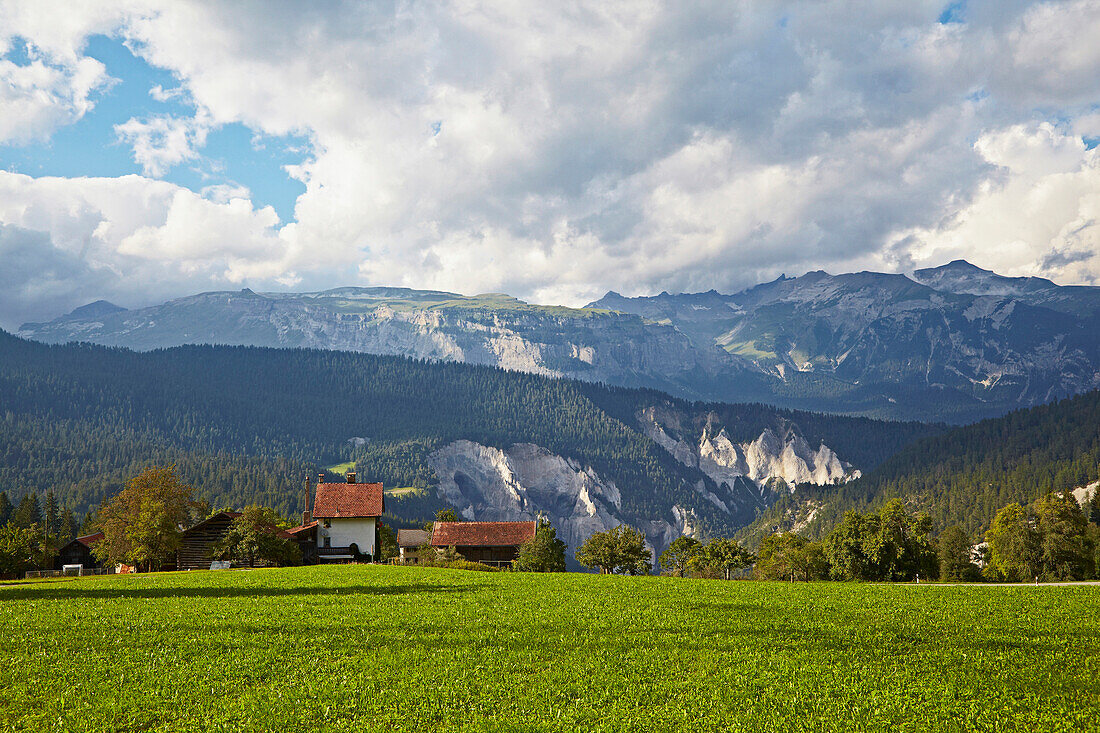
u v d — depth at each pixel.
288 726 21.47
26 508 169.50
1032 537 107.75
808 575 115.31
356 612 37.25
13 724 21.50
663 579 59.28
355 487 112.25
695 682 25.12
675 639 31.00
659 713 22.41
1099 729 20.98
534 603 41.06
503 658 27.84
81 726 21.34
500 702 23.38
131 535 85.62
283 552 87.12
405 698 23.52
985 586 53.38
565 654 28.50
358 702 23.23
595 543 105.25
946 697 23.55
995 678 25.27
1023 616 36.38
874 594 46.53
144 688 24.27
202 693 23.92
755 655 28.38
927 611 38.25
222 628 32.69
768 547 131.38
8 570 84.44
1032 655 28.22
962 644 30.09
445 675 25.73
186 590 47.50
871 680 25.23
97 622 34.00
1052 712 22.19
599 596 44.72
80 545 117.25
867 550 104.62
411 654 28.33
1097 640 30.59
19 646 29.22
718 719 21.94
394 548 132.12
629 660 27.72
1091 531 111.88
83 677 25.25
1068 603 41.03
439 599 42.53
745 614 37.25
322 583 52.38
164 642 29.92
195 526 93.31
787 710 22.61
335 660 27.50
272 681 25.12
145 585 51.19
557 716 22.12
